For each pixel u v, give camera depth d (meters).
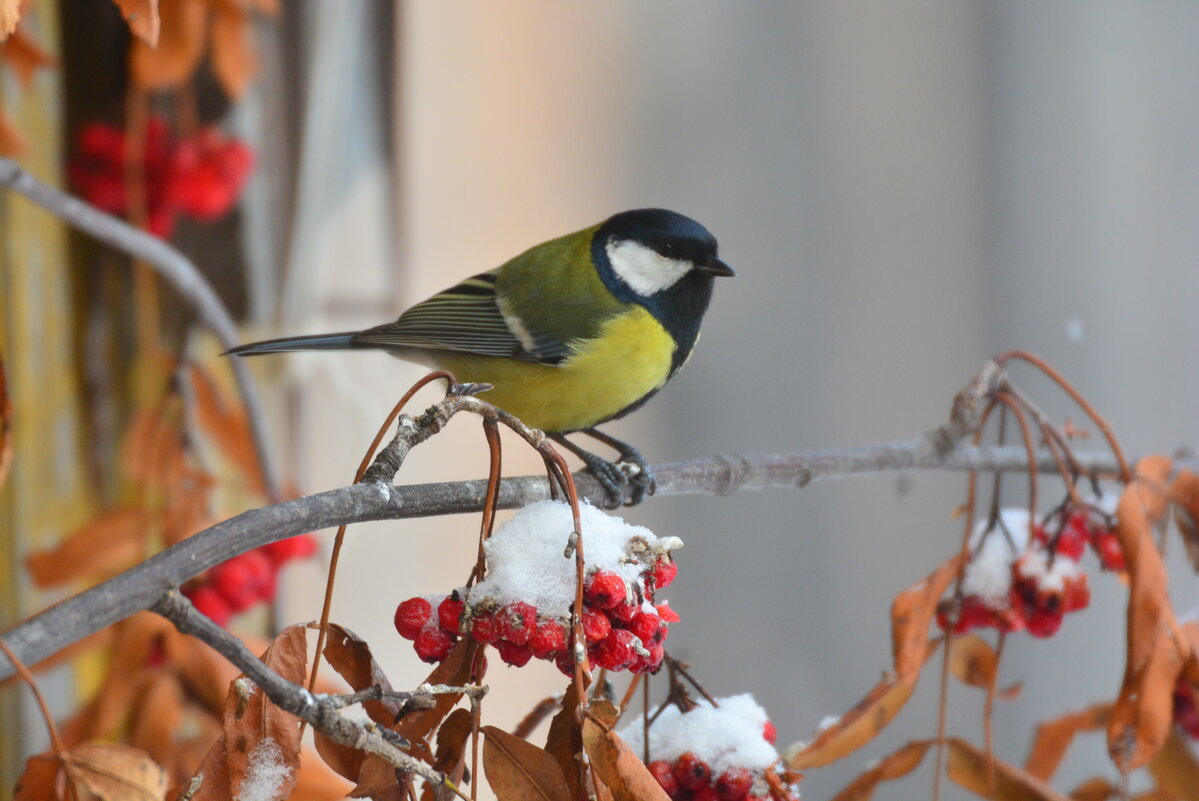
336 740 3.32
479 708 3.54
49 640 3.13
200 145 8.07
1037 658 12.69
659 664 3.82
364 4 9.29
